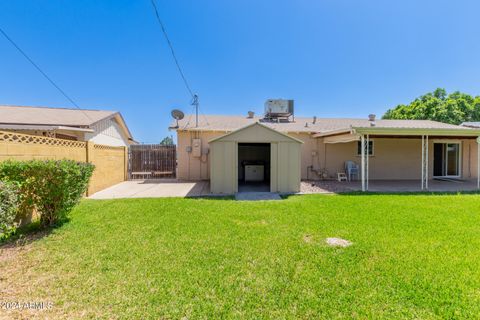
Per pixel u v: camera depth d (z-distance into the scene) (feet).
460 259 10.72
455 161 44.24
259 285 8.71
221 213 18.75
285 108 49.75
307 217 17.58
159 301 7.75
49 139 20.16
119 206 21.13
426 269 9.85
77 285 8.63
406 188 32.04
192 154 41.78
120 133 55.21
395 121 51.42
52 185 14.49
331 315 7.18
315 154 42.42
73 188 15.81
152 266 10.11
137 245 12.32
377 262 10.46
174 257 10.96
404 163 42.93
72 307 7.43
